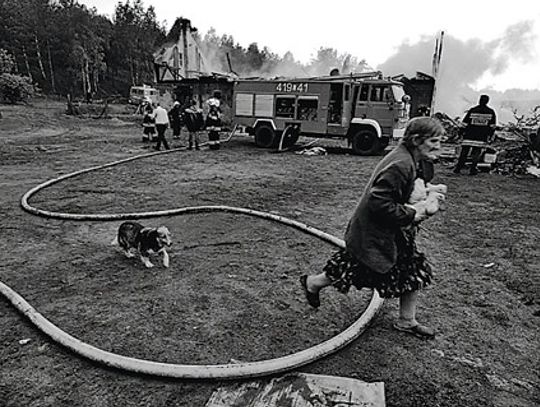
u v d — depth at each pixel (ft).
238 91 47.88
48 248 15.61
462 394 8.22
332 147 51.44
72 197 23.57
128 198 23.63
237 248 16.05
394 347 9.70
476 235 18.34
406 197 8.68
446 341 10.04
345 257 9.36
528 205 23.98
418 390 8.29
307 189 27.30
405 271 9.07
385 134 43.01
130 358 8.77
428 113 54.24
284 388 8.19
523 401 8.09
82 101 139.13
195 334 10.11
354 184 29.22
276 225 19.02
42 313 10.94
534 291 12.82
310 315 11.12
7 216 19.56
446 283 13.32
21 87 99.86
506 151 38.88
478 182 30.86
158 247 13.73
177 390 8.13
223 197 24.39
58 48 185.78
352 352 9.47
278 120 46.09
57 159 37.27
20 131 58.08
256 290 12.52
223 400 7.86
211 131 45.09
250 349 9.54
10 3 180.45
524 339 10.23
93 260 14.58
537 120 51.03
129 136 58.13
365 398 7.91
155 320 10.70
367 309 10.97
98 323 10.50
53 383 8.26
